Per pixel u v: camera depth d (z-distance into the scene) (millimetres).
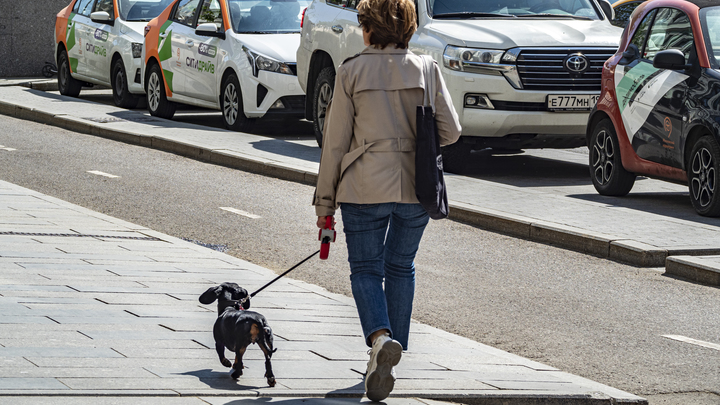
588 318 9352
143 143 21156
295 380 6410
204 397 5844
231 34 23125
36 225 11703
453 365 7234
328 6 20750
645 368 7922
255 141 20891
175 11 25469
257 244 12242
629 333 8891
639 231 12680
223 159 18891
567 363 7980
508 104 17281
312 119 21078
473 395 6422
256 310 8430
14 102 26469
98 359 6445
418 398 6328
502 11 18859
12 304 7809
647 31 15961
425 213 6539
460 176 17188
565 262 11781
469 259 11781
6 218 12055
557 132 17500
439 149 6363
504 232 13469
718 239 12289
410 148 6340
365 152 6301
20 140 21094
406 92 6332
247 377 6383
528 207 14242
